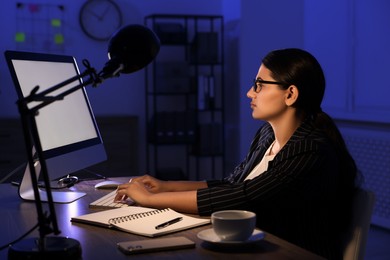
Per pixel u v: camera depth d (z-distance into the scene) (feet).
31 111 4.12
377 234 14.05
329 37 15.92
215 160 20.08
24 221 5.36
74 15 17.89
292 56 5.65
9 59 6.04
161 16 18.04
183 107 19.47
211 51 18.24
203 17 18.42
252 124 17.99
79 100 7.20
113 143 17.03
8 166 15.90
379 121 14.32
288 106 5.71
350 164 5.66
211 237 4.54
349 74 15.35
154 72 17.97
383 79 14.24
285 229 5.44
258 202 5.39
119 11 18.26
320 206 5.46
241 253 4.30
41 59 6.62
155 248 4.33
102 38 18.15
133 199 5.84
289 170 5.36
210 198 5.45
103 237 4.77
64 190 6.93
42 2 17.53
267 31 17.51
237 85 19.12
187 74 18.25
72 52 17.94
